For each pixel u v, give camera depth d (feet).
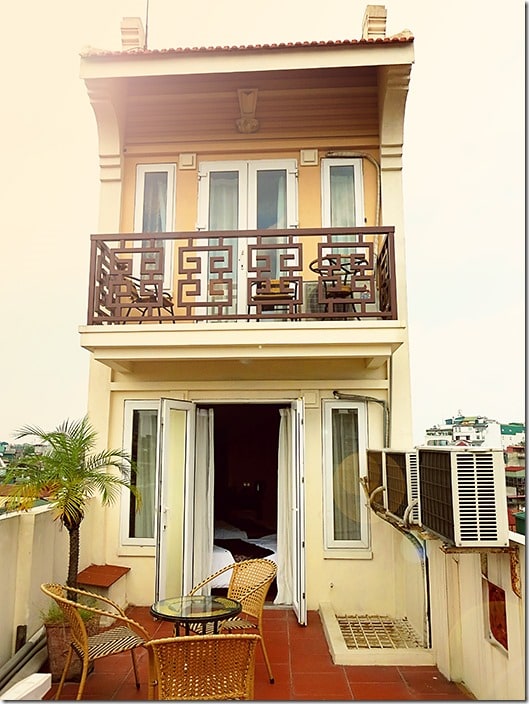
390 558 19.13
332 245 17.39
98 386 20.54
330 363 20.29
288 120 21.83
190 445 19.84
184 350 17.39
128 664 14.69
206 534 20.84
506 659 10.66
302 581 17.70
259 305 17.33
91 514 19.56
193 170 21.94
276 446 37.63
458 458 10.37
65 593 13.17
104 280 18.43
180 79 21.61
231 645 9.85
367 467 19.83
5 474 14.02
